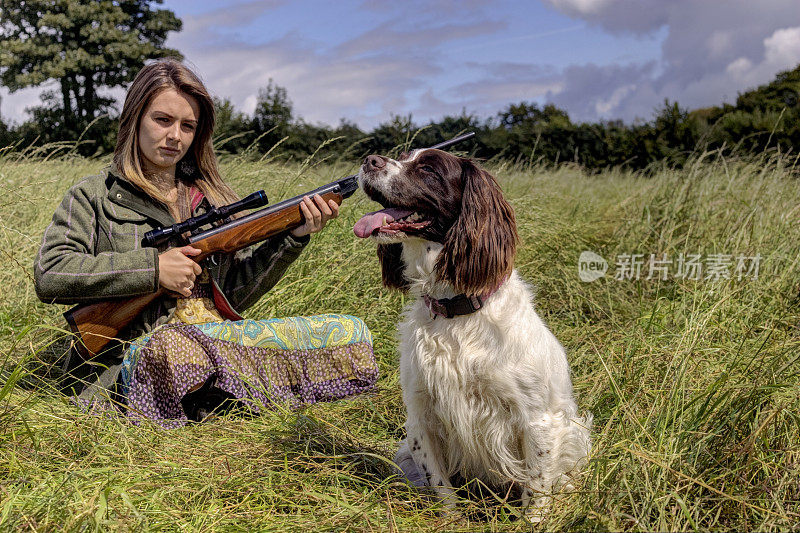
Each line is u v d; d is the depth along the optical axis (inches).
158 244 127.2
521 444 107.7
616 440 104.4
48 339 137.4
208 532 87.0
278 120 621.6
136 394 123.6
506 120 1056.2
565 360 114.7
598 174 611.8
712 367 137.1
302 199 132.7
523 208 261.7
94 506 82.5
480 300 105.3
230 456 107.8
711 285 186.7
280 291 172.9
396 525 92.6
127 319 125.2
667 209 254.7
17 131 708.7
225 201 142.7
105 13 1320.1
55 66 1261.1
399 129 380.5
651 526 86.8
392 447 125.1
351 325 143.8
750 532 86.6
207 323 132.3
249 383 129.6
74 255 122.6
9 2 1299.2
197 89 129.7
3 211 192.2
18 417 107.8
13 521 79.0
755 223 229.6
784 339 145.5
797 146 472.4
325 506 95.2
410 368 111.5
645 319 177.2
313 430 118.5
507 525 94.4
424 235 110.4
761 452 96.7
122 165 129.5
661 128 652.1
